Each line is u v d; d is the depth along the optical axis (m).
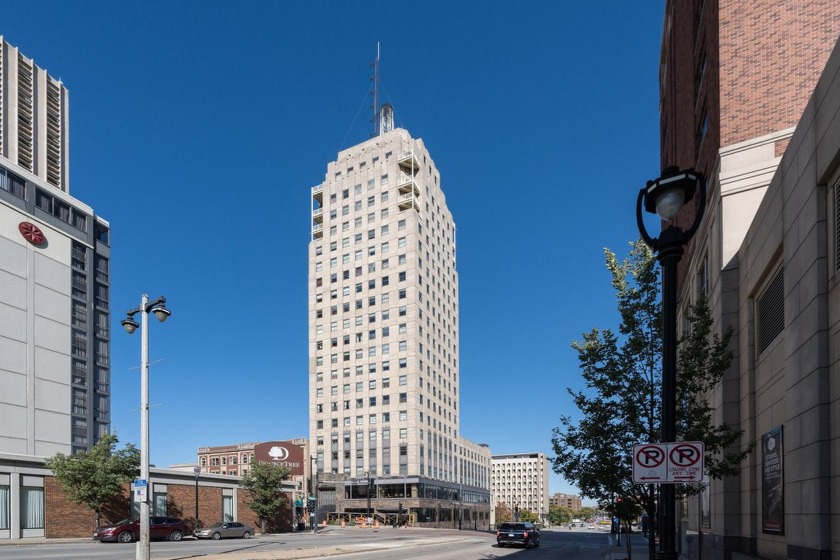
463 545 36.16
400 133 96.25
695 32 24.62
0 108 93.50
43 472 34.09
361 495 83.38
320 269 98.31
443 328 100.06
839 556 9.90
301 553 24.53
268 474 48.84
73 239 84.06
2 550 25.11
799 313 11.88
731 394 17.14
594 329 12.37
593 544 44.34
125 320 19.22
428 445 87.38
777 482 13.38
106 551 24.69
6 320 70.81
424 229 94.81
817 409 10.70
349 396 89.44
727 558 16.16
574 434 12.02
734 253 17.72
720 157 18.45
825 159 10.62
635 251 12.57
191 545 30.14
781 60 17.98
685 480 6.19
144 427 18.48
